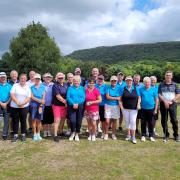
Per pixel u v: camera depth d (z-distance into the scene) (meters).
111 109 9.06
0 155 7.36
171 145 8.55
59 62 45.56
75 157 7.26
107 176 6.05
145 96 8.98
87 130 10.30
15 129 8.63
